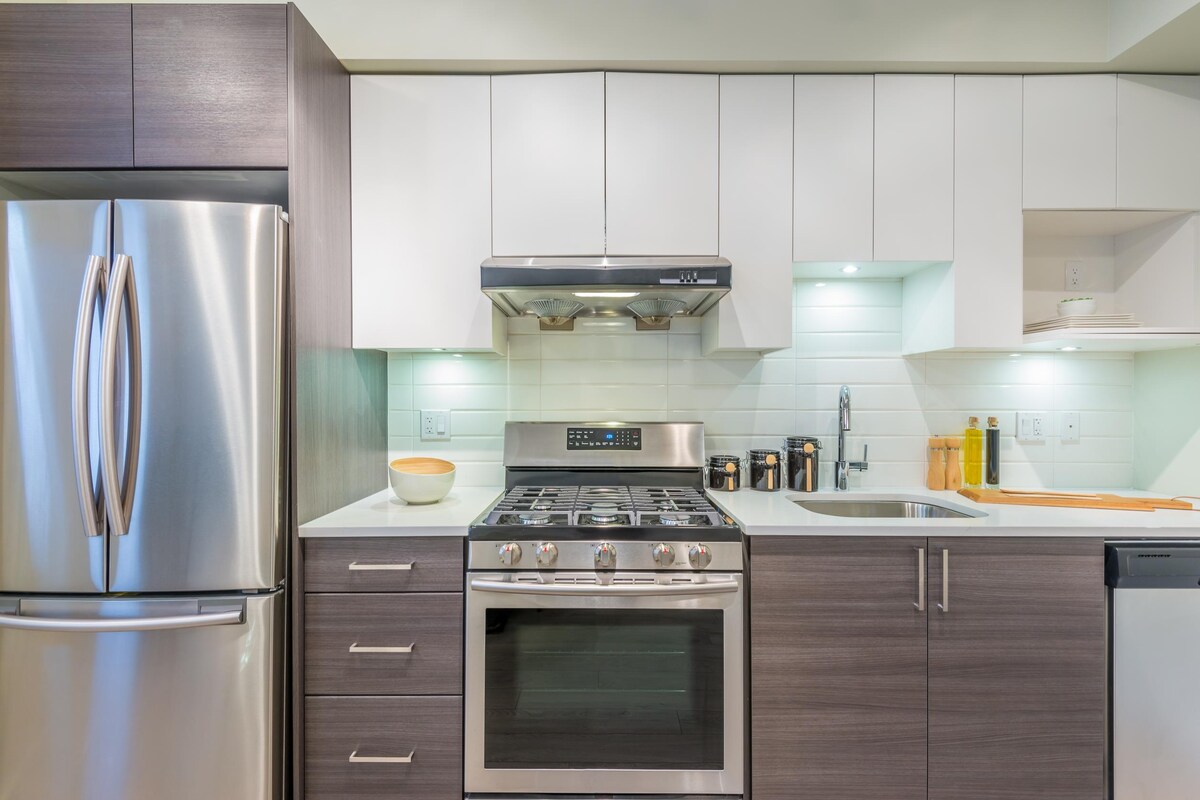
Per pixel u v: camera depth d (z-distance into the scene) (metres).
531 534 1.34
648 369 1.97
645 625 1.35
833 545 1.36
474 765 1.34
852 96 1.65
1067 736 1.35
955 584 1.36
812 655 1.36
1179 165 1.63
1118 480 1.93
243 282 1.27
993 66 1.62
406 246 1.64
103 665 1.25
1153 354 1.84
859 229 1.65
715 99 1.65
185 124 1.34
